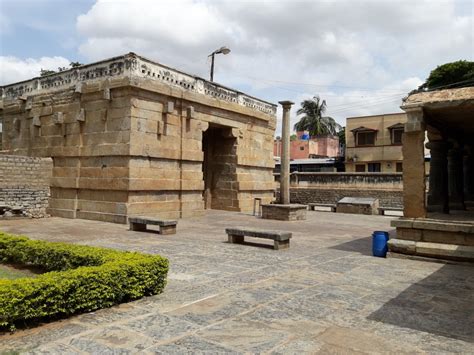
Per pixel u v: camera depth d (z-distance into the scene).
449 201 12.96
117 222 15.89
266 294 6.32
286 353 4.17
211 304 5.77
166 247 10.63
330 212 25.42
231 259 9.16
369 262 9.15
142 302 5.83
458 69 35.12
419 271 8.23
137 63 16.08
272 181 25.73
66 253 7.21
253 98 23.81
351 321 5.18
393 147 40.88
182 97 18.06
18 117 20.44
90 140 17.03
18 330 4.67
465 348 4.39
